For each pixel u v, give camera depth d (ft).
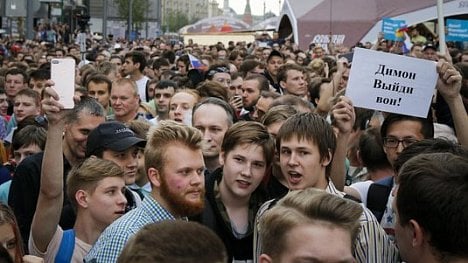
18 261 14.26
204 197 16.15
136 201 19.07
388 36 65.62
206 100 22.16
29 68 53.62
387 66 19.39
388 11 98.89
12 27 140.05
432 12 97.76
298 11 107.65
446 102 21.48
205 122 21.39
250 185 16.71
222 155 17.04
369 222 14.19
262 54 78.69
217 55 81.56
